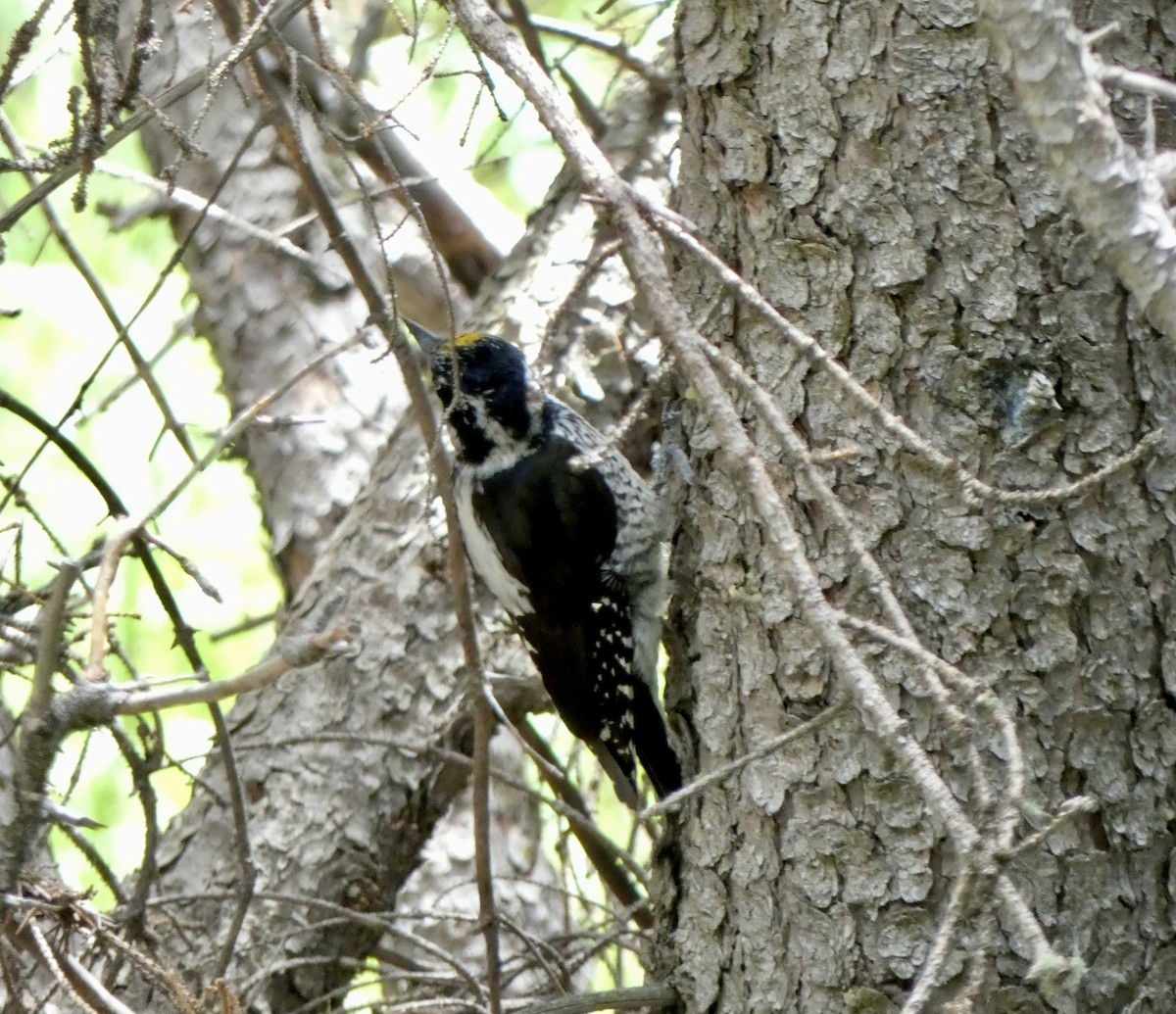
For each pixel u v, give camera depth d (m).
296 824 9.29
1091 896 5.83
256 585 13.70
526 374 9.58
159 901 7.25
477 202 13.67
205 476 13.78
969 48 6.07
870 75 6.23
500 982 7.93
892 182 6.17
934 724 5.98
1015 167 6.00
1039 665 5.91
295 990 9.02
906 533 6.07
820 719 4.40
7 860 5.30
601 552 9.14
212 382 14.45
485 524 9.41
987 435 6.01
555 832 13.40
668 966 6.79
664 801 4.38
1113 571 5.91
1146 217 4.23
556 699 9.37
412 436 10.55
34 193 6.19
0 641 6.21
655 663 9.16
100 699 4.98
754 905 6.43
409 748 8.05
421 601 9.83
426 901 11.97
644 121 11.36
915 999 3.61
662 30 12.82
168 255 14.24
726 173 6.56
